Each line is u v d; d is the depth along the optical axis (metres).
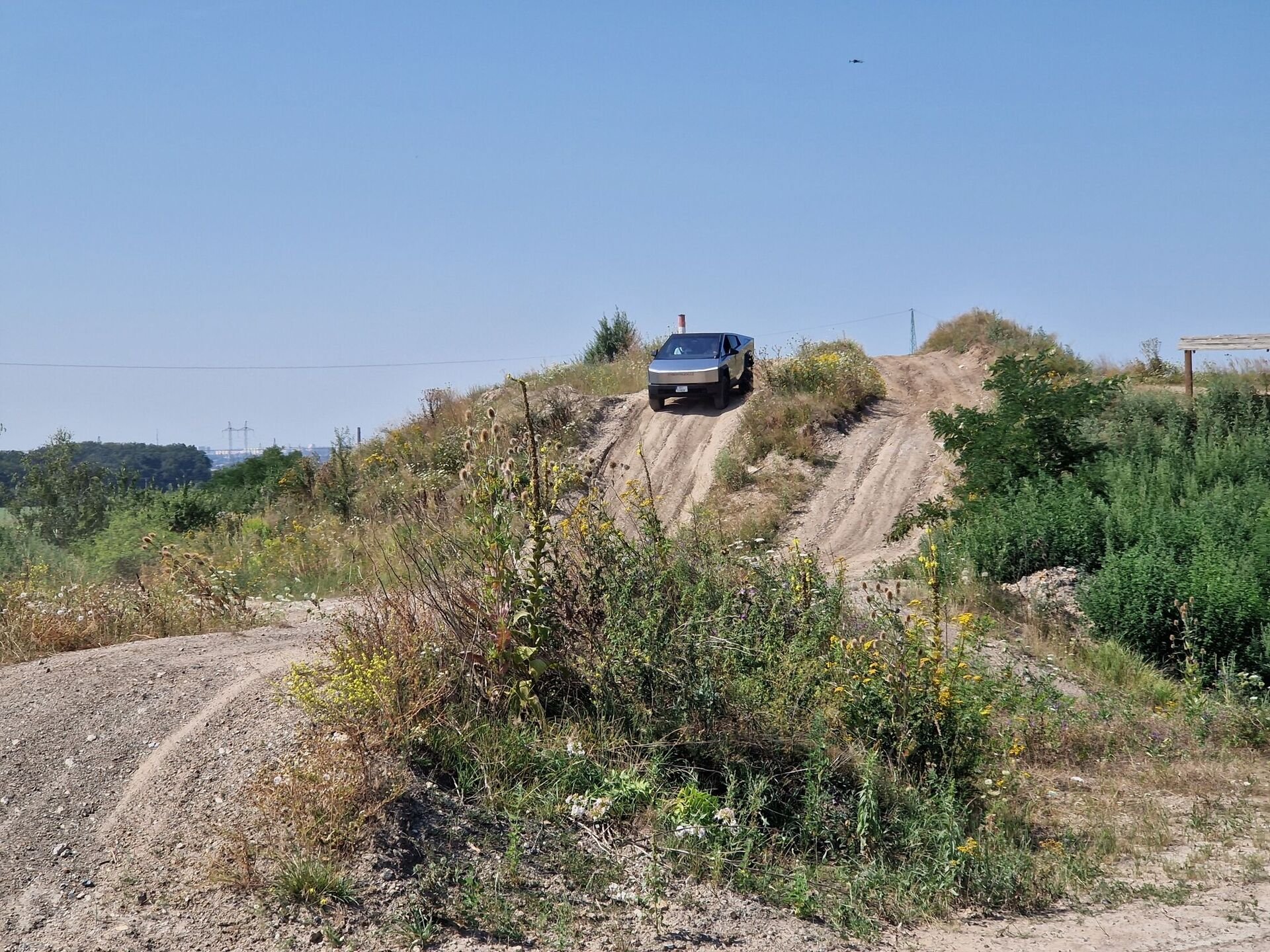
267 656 7.73
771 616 7.70
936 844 6.02
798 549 9.12
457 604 6.84
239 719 6.27
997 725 8.54
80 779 5.74
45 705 6.71
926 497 19.98
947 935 5.27
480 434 7.26
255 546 17.28
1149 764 8.54
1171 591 11.69
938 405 24.97
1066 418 16.52
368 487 21.72
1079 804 7.53
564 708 6.68
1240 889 6.01
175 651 8.05
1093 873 6.17
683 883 5.36
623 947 4.72
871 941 5.11
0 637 8.66
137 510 22.17
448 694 6.32
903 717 6.90
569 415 24.39
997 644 11.04
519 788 5.75
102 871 4.94
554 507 7.43
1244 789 8.05
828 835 6.03
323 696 6.12
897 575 14.14
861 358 28.17
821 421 23.28
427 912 4.79
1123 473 15.72
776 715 6.72
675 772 6.27
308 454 27.25
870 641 7.50
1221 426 19.42
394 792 5.37
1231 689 10.64
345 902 4.73
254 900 4.70
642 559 7.40
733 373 25.47
